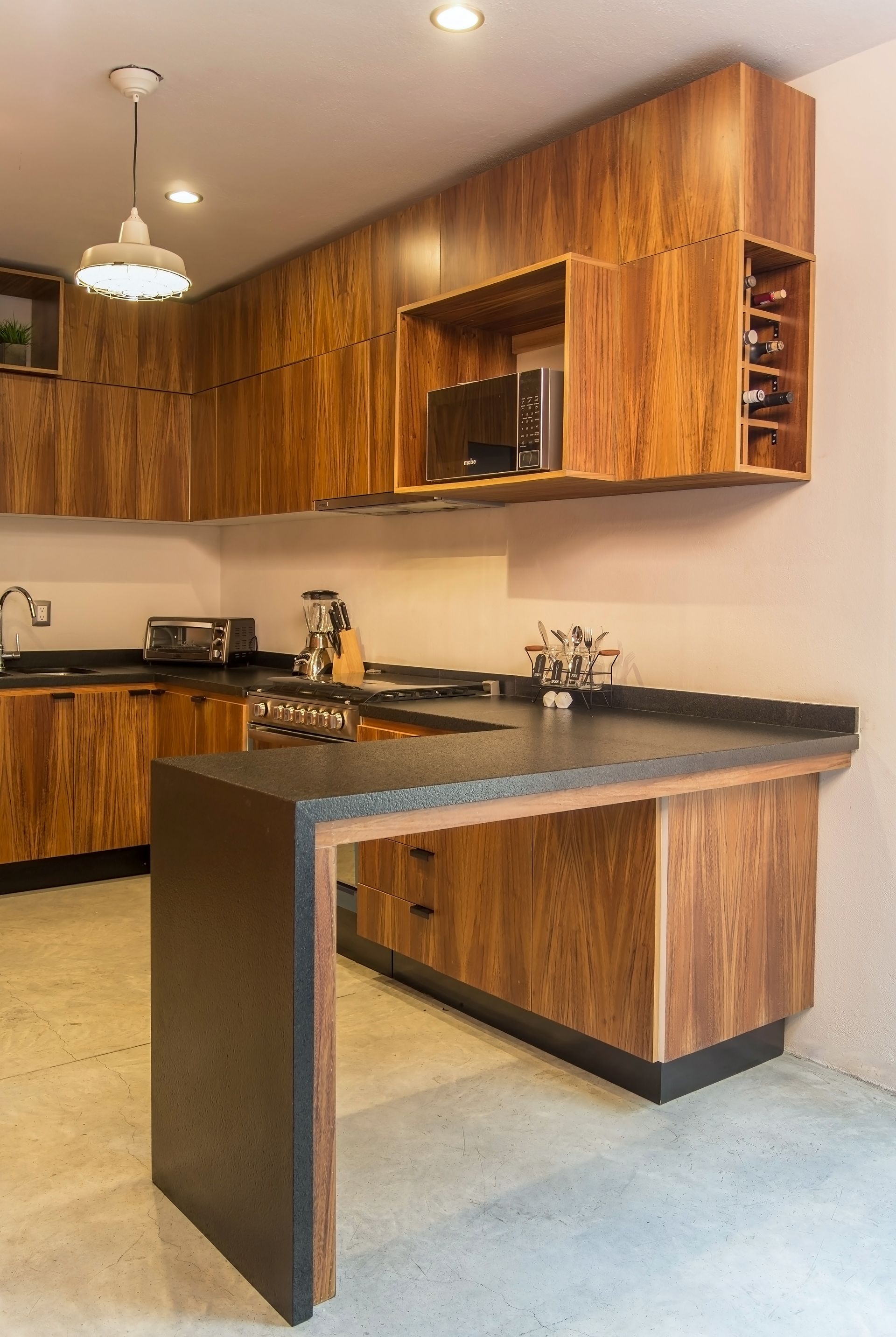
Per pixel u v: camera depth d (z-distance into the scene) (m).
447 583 3.95
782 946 2.69
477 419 3.04
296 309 4.11
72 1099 2.52
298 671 4.49
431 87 2.81
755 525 2.85
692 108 2.58
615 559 3.26
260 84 2.80
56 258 4.27
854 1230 2.02
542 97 2.87
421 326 3.37
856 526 2.62
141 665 5.09
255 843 1.77
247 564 5.24
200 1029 1.96
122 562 5.15
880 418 2.57
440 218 3.37
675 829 2.41
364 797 1.74
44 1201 2.08
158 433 4.81
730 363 2.50
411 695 3.43
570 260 2.66
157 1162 2.15
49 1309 1.76
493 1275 1.87
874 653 2.61
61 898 4.22
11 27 2.51
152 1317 1.74
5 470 4.40
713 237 2.53
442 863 3.04
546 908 2.69
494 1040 2.91
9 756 4.20
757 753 2.39
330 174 3.39
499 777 1.92
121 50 2.62
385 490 3.67
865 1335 1.73
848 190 2.62
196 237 3.99
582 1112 2.49
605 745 2.36
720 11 2.42
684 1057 2.58
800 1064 2.78
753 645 2.86
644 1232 2.00
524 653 3.61
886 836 2.61
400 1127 2.41
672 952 2.44
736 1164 2.26
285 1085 1.71
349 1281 1.84
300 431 4.11
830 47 2.57
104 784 4.46
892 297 2.54
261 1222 1.79
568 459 2.69
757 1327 1.74
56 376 4.51
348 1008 3.13
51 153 3.24
